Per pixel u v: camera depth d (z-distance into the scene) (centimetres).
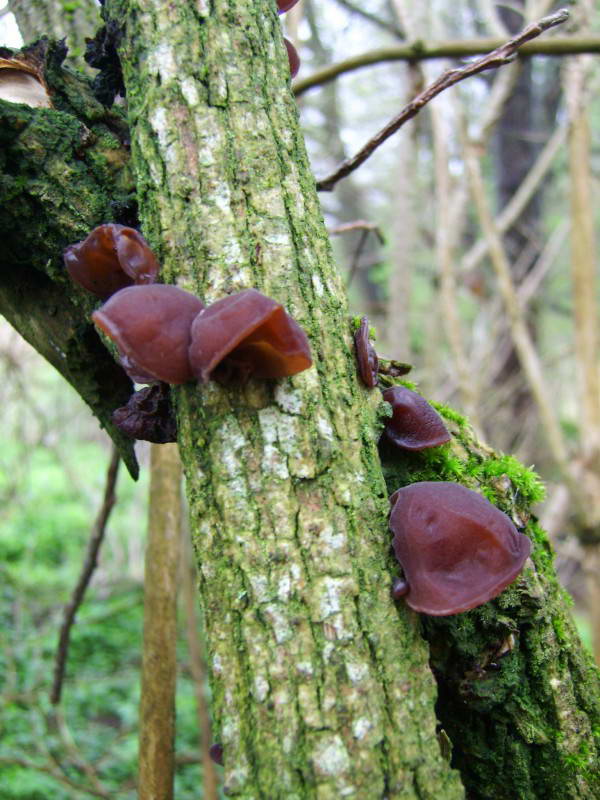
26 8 46
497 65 34
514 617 30
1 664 113
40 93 33
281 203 28
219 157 27
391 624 25
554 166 134
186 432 27
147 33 28
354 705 24
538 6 68
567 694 31
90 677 121
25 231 33
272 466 25
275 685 24
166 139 28
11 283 35
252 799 23
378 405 30
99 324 26
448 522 26
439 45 52
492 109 66
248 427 26
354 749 23
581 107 63
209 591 25
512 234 128
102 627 133
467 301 166
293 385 26
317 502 25
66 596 141
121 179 32
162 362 26
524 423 117
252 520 25
